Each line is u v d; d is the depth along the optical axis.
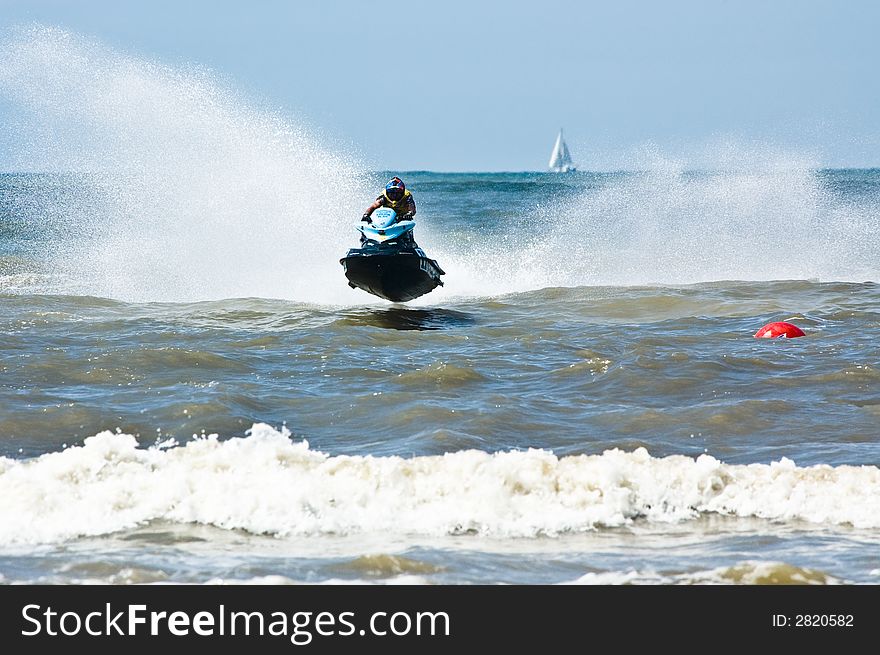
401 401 40.12
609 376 44.97
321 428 36.88
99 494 27.20
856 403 40.38
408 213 67.69
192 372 45.06
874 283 77.94
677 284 82.88
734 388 42.97
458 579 22.45
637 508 27.69
